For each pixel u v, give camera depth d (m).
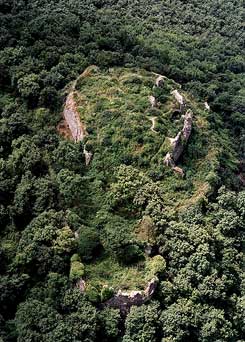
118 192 77.44
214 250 76.62
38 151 81.75
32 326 65.00
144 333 66.31
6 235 76.81
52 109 92.25
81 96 91.25
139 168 84.44
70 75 95.56
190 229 76.81
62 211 75.69
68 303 66.81
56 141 86.06
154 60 109.25
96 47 104.56
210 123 98.44
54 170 81.94
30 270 71.38
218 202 84.19
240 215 84.06
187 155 88.81
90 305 66.69
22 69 93.75
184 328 68.31
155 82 95.88
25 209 76.81
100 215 77.00
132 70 99.88
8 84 95.25
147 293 69.25
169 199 82.62
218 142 95.62
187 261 73.56
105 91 92.25
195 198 83.62
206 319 70.19
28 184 77.75
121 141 85.31
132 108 89.25
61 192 77.31
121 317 69.06
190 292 71.56
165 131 87.94
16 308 69.31
